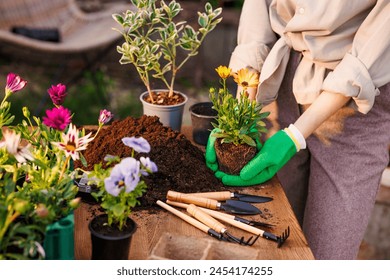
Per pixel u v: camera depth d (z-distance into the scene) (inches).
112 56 191.6
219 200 67.1
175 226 61.6
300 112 82.3
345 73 69.6
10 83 63.4
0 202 49.0
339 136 78.7
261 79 76.7
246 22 82.1
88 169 68.4
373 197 79.9
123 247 52.4
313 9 72.0
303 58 77.5
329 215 79.7
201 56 180.9
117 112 166.6
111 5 178.7
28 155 54.3
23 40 136.8
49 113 53.5
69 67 189.5
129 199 51.8
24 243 48.6
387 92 75.3
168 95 83.9
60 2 166.6
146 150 51.8
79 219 61.7
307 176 87.2
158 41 79.7
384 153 79.7
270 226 62.3
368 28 69.9
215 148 71.4
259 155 70.4
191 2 183.2
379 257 115.2
